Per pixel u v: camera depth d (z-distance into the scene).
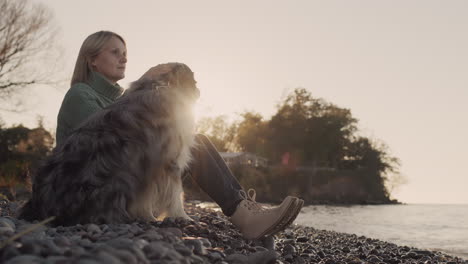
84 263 1.47
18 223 2.72
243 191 3.20
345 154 66.38
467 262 4.28
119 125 2.79
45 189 2.82
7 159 29.30
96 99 3.47
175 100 2.98
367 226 10.79
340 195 59.16
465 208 28.72
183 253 2.00
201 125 62.31
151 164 2.80
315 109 63.41
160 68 3.21
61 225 2.77
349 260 3.40
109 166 2.70
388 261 3.71
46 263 1.57
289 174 56.91
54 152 2.96
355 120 65.75
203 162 3.11
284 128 62.00
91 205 2.67
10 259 1.65
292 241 3.79
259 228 3.05
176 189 2.97
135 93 2.97
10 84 21.67
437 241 7.52
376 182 62.94
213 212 5.83
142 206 2.81
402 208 28.83
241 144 64.69
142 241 1.88
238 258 2.35
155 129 2.83
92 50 3.69
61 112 3.43
